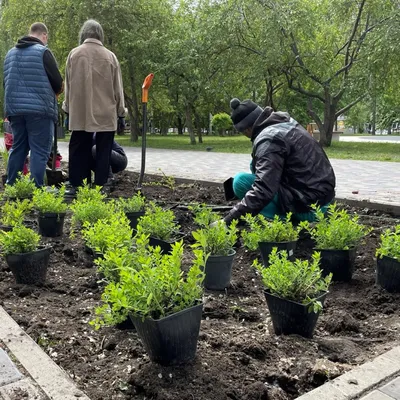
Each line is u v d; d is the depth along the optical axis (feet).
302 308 8.30
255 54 68.49
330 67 68.54
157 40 74.69
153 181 27.37
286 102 100.53
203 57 70.03
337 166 35.99
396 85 65.00
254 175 16.12
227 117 113.60
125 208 16.34
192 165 37.42
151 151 59.21
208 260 10.80
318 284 9.14
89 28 21.97
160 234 12.96
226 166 36.35
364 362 7.61
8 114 21.56
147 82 20.47
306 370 7.23
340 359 7.72
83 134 22.54
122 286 7.04
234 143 80.33
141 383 6.84
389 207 17.60
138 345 8.11
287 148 13.34
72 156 22.80
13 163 22.41
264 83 78.79
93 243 11.37
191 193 23.04
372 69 57.52
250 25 67.15
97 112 21.67
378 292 10.64
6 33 102.17
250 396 6.65
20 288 11.02
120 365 7.51
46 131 21.72
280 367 7.44
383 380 6.88
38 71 21.01
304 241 13.88
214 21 66.69
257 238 12.05
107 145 22.57
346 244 11.48
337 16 64.28
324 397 6.46
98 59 21.65
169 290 7.18
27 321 9.17
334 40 70.18
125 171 31.14
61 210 15.35
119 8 74.02
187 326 7.14
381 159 42.75
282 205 13.92
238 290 11.08
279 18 60.95
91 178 25.27
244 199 13.12
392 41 53.83
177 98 82.89
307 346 8.14
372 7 61.11
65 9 78.38
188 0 84.74
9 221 14.57
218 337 8.32
